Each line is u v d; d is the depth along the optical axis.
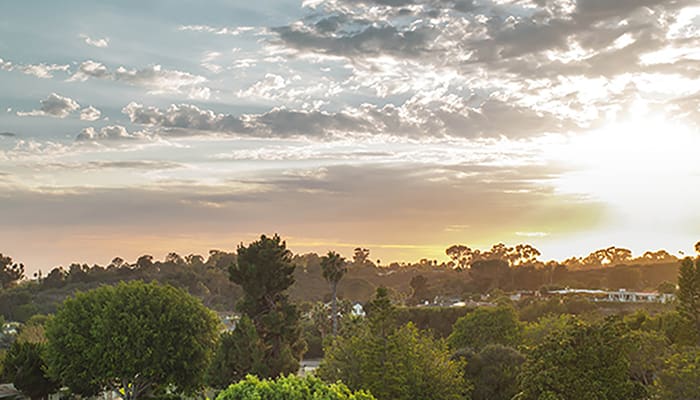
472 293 191.12
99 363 59.62
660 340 53.00
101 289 65.56
